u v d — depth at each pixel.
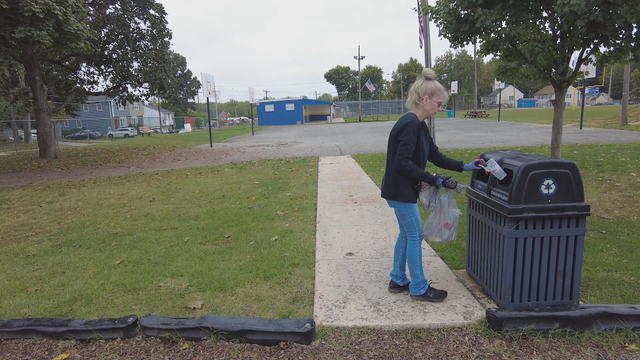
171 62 19.98
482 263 3.34
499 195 2.96
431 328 2.93
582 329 2.79
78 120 52.75
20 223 6.45
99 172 12.02
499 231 2.95
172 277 3.96
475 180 3.48
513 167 2.83
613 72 85.50
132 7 17.28
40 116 16.11
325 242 4.75
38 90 15.97
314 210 6.19
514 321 2.79
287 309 3.24
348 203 6.52
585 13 5.31
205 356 2.75
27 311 3.41
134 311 3.32
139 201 7.58
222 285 3.70
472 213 3.50
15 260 4.71
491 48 6.87
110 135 43.12
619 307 2.86
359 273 3.87
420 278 3.23
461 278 3.66
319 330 2.94
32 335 3.01
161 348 2.85
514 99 95.00
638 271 3.67
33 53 15.04
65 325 3.00
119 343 2.92
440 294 3.24
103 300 3.55
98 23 16.08
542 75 6.72
